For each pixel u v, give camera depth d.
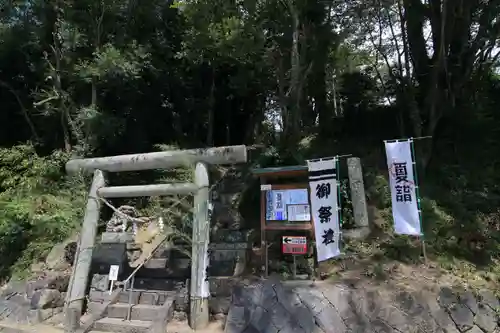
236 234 9.20
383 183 9.74
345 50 13.87
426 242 8.09
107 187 8.34
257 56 10.73
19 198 9.80
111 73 9.73
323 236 7.52
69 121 10.76
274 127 16.28
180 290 7.70
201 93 14.30
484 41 11.11
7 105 12.23
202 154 7.80
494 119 11.81
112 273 7.72
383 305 6.55
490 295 6.68
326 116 14.38
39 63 11.30
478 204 8.95
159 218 9.37
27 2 10.74
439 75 11.58
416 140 10.70
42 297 7.69
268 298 6.85
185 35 10.77
